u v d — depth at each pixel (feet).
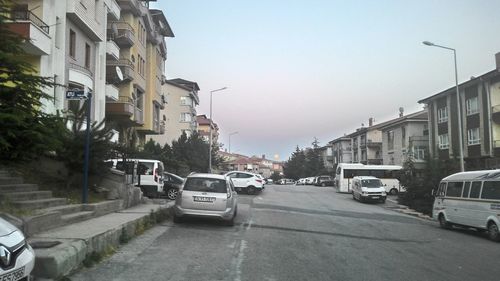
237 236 42.11
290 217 63.57
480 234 57.31
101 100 97.09
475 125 135.95
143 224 42.73
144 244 35.19
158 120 168.45
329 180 234.79
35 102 29.66
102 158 49.73
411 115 204.13
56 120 31.86
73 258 24.81
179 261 29.19
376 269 29.37
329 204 96.37
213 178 50.08
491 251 41.45
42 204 36.86
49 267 22.36
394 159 207.82
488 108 129.80
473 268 31.63
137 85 131.85
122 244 34.50
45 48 66.54
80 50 85.56
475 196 55.06
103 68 98.17
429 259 34.65
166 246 34.73
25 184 41.09
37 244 25.45
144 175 77.20
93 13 88.74
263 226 51.06
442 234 54.65
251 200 96.12
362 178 114.32
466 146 139.74
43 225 30.78
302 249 36.32
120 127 122.72
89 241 27.81
